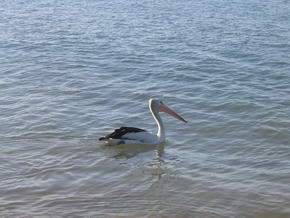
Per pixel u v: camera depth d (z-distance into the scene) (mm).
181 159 11398
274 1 37500
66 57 21594
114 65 20109
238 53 21797
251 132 12766
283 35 25547
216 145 12148
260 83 17109
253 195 9445
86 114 14344
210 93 16109
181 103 15305
